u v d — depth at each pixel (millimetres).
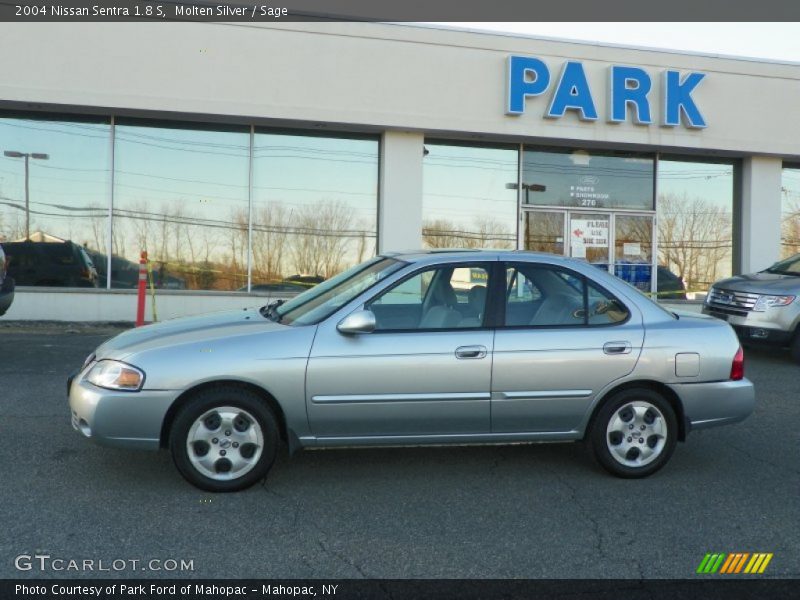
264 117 13000
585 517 4773
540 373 5250
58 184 13062
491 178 14852
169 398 4840
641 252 15797
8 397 7410
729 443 6551
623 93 14414
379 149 14188
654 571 4059
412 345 5121
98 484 5105
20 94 12109
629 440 5477
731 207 16297
